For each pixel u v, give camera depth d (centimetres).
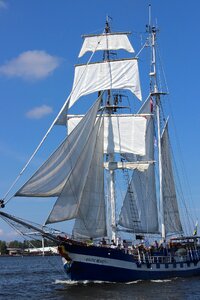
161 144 7594
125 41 7019
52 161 5225
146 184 7150
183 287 5500
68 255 5428
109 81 6894
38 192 5131
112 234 6412
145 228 7025
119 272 5675
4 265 14675
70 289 5306
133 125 6988
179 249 6588
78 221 5609
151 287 5462
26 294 5422
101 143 5988
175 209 7581
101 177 5878
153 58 7738
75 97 6900
